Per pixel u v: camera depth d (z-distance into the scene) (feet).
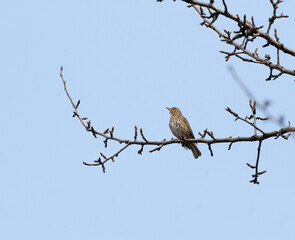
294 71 32.45
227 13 31.60
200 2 31.40
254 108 36.81
